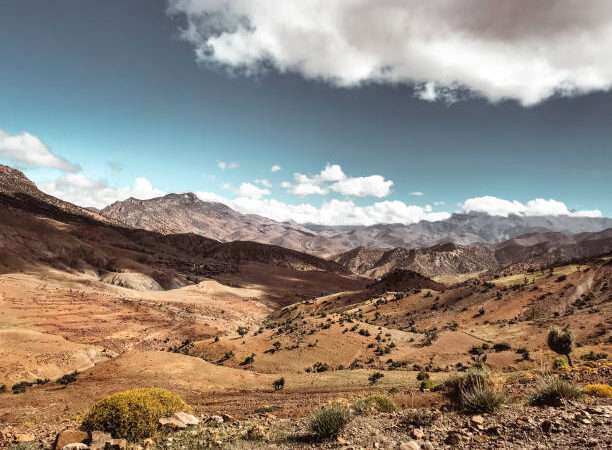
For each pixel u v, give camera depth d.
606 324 100.00
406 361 100.00
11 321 156.38
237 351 111.19
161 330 179.25
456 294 197.88
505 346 99.94
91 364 106.31
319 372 88.50
